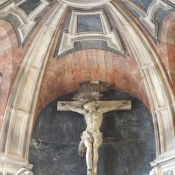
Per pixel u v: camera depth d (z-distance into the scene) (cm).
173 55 1980
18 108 2000
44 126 2103
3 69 2016
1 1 1862
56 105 2145
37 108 2091
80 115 2125
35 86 2036
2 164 1906
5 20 1919
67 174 2031
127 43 2019
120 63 2072
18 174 1897
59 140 2088
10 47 1988
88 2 1950
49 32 2002
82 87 2155
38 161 2041
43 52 2027
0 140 1941
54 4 1952
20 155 1956
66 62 2088
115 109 2084
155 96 1984
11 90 1997
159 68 1986
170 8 1869
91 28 2025
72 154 2062
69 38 2041
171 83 1970
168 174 1856
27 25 1970
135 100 2120
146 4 1909
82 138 2005
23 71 2014
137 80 2056
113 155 2045
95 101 2055
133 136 2056
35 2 1922
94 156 1966
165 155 1883
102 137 2069
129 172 2006
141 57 2009
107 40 2036
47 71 2069
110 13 1980
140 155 2017
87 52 2075
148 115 2073
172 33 1955
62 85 2147
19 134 1984
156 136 1944
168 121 1938
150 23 1953
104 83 2158
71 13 1983
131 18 1969
